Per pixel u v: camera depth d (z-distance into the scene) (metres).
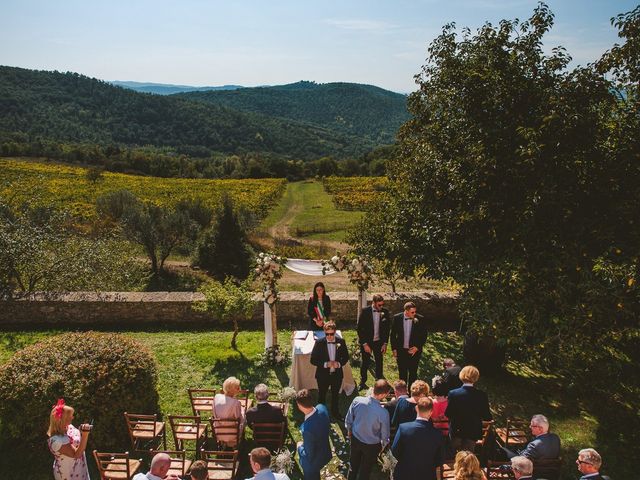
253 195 62.81
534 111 7.30
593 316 6.23
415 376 7.96
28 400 6.25
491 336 8.38
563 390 8.56
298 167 111.00
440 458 4.83
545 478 5.37
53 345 7.14
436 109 8.64
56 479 4.89
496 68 7.63
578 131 6.67
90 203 47.91
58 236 15.55
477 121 7.67
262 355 9.26
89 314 11.12
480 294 7.27
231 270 25.14
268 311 9.26
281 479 4.43
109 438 6.47
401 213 9.42
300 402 5.28
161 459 4.49
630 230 6.38
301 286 22.41
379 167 108.12
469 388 5.82
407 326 7.79
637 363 8.30
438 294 11.92
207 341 10.19
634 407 8.03
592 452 4.72
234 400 6.18
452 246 8.74
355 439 5.38
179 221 25.83
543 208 6.78
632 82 6.82
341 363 7.20
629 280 5.58
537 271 6.69
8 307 10.88
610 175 6.69
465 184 7.78
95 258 15.54
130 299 11.19
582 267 6.36
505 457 6.03
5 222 13.75
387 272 11.59
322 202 63.94
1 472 6.04
